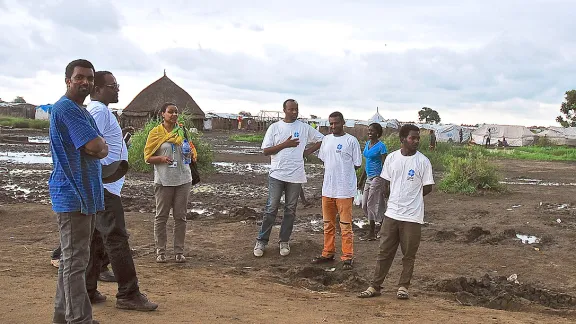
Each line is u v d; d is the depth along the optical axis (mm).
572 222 11766
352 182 7906
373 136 9562
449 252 8805
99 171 4520
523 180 22922
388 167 6578
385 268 6469
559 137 63656
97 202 4453
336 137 8031
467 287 7043
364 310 5758
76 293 4371
